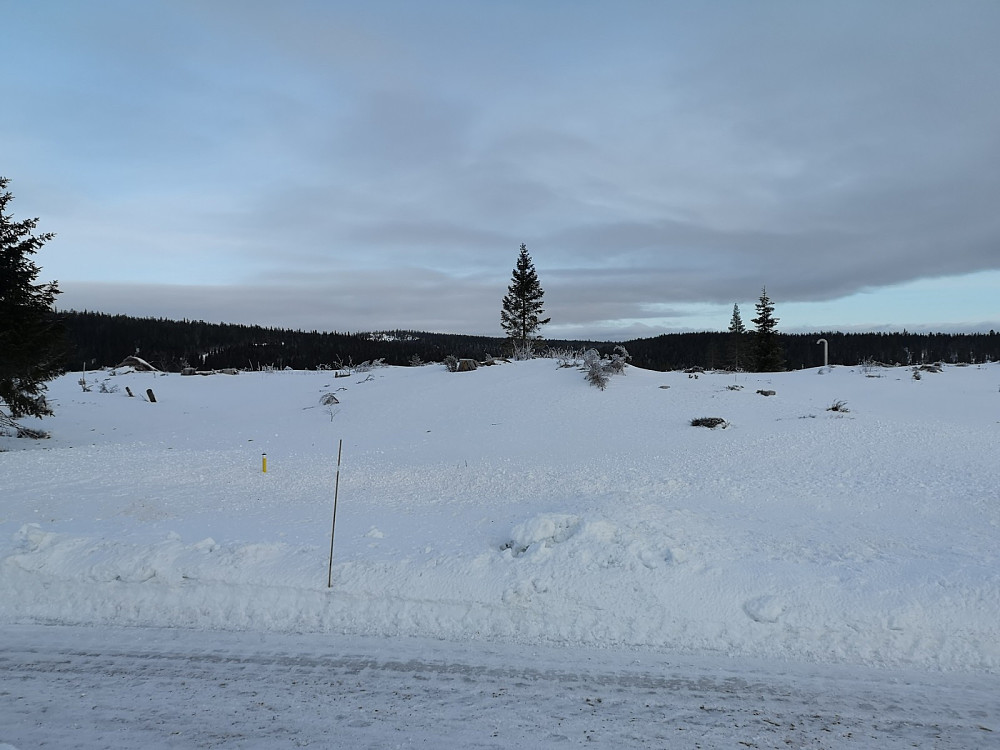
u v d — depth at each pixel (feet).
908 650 17.66
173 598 20.84
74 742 13.53
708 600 19.99
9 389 60.29
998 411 68.39
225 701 15.26
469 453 54.60
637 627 18.99
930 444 49.57
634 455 51.03
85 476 42.27
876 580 21.02
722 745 13.51
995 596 19.62
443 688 15.90
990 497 34.12
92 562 22.54
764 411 67.77
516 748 13.41
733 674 16.67
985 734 13.98
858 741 13.70
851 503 33.81
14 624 19.70
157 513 31.91
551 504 32.83
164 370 163.94
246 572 22.06
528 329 192.44
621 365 93.76
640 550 23.02
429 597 20.48
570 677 16.48
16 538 25.32
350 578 21.62
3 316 56.18
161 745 13.43
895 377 97.25
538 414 72.02
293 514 31.83
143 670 16.81
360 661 17.33
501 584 20.99
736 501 34.35
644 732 14.03
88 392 106.42
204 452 56.03
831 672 16.79
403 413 78.48
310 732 13.96
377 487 39.09
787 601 19.69
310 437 66.85
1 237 56.59
